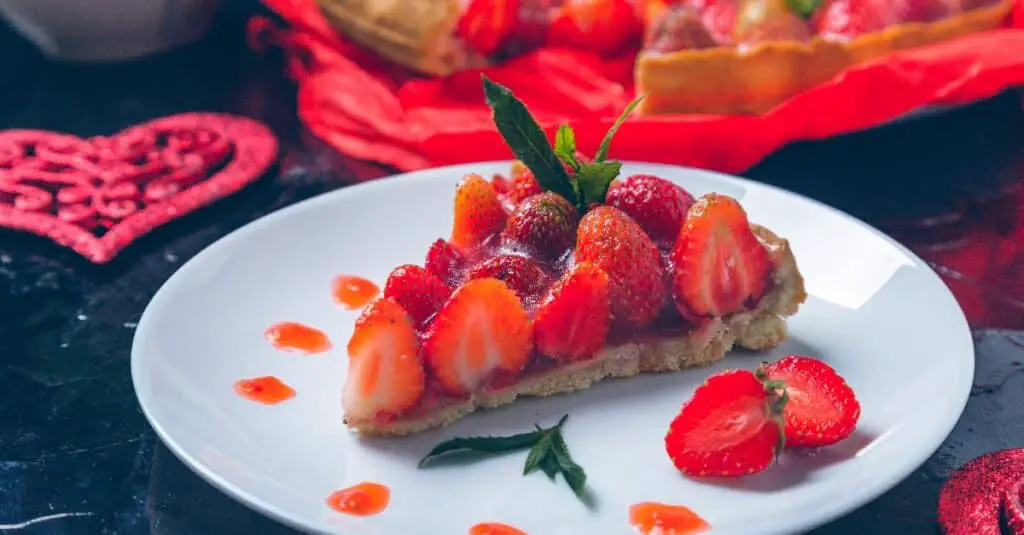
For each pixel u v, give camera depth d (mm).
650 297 486
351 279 531
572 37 700
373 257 542
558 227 494
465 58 682
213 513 447
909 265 513
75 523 444
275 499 429
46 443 474
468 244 505
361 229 551
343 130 654
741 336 500
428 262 495
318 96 675
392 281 473
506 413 477
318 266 535
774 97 635
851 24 664
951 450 463
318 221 549
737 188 558
